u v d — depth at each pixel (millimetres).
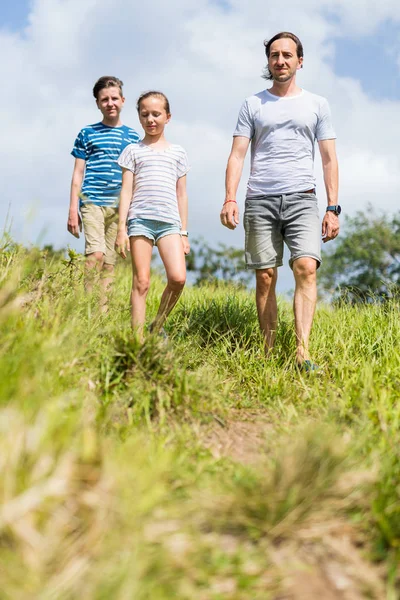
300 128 4949
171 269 4750
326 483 2107
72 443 1854
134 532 1737
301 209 4910
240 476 2445
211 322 5273
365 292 6109
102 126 6246
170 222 4793
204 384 3625
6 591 1505
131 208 4824
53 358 2869
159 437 2934
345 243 37062
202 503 2047
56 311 3447
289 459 2170
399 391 3693
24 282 3777
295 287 4887
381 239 36469
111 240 6316
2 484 1620
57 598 1529
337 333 4945
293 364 4562
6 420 1812
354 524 2127
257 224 5004
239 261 16797
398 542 2031
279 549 2002
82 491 1732
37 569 1550
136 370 3514
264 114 4988
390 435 2875
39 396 2164
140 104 4844
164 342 3840
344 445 2305
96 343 3643
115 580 1598
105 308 4488
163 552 1734
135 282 4758
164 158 4848
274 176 4953
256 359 4668
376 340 4812
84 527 1692
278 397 3762
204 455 2801
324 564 1976
